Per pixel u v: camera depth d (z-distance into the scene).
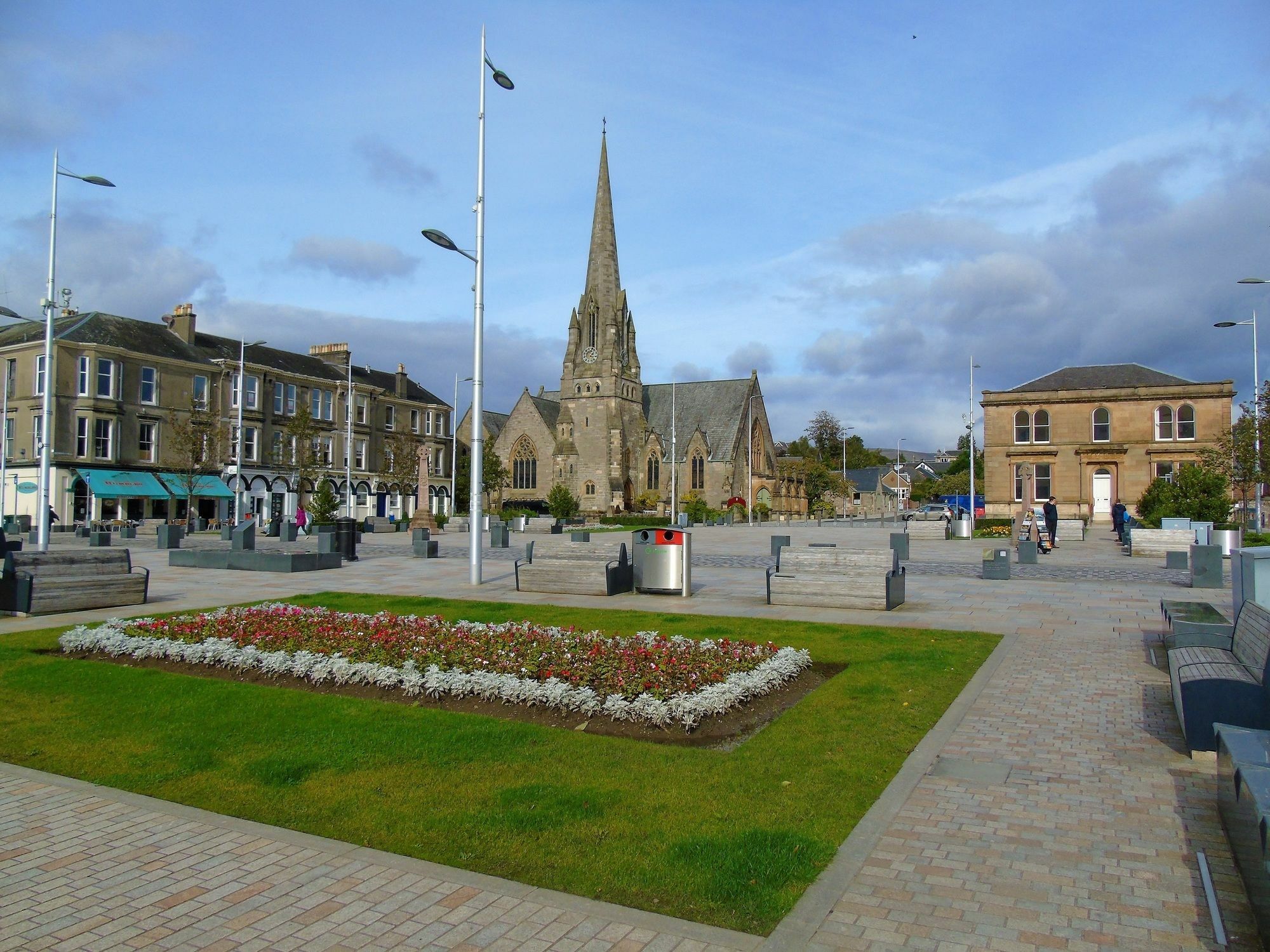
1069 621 15.06
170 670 11.50
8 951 4.76
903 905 5.20
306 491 67.62
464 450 97.12
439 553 35.09
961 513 56.84
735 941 4.78
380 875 5.63
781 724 8.77
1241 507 49.81
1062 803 6.77
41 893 5.45
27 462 54.62
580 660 10.57
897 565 17.59
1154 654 12.17
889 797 6.81
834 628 14.21
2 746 8.43
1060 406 60.84
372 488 77.19
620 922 5.00
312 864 5.80
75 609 16.66
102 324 58.69
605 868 5.65
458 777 7.31
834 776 7.28
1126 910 5.13
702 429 98.94
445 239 21.16
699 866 5.61
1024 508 35.97
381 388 80.25
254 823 6.47
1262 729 7.29
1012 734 8.49
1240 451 41.47
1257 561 9.57
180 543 39.44
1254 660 7.84
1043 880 5.51
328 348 79.06
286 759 7.76
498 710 9.48
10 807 6.85
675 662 10.45
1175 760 7.74
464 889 5.43
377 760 7.75
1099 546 37.34
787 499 111.25
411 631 12.36
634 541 19.61
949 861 5.77
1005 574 22.34
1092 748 8.09
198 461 54.94
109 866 5.82
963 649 12.38
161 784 7.34
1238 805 5.27
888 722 8.81
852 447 173.38
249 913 5.16
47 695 10.23
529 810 6.55
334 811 6.69
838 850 5.88
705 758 7.75
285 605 15.55
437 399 89.75
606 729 8.85
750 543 43.94
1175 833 6.21
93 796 7.07
